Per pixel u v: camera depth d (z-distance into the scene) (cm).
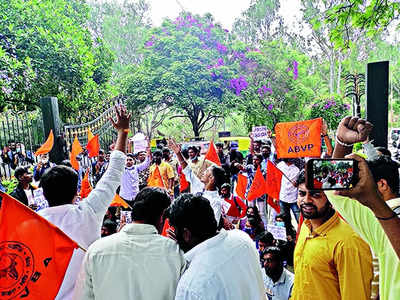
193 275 175
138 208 205
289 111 2252
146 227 199
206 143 1119
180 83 1775
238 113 2034
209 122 3247
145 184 766
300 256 230
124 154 261
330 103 1727
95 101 1360
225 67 1897
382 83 455
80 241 215
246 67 2153
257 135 685
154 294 184
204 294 168
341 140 161
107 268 181
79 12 1728
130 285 181
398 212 158
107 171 251
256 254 202
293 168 595
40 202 469
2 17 1123
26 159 773
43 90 1145
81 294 186
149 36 2030
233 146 1117
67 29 1302
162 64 1911
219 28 2136
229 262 182
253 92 2080
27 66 1062
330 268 213
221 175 372
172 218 197
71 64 1216
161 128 3088
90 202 229
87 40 1580
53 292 176
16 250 172
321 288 215
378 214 116
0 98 1030
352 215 160
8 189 708
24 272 172
